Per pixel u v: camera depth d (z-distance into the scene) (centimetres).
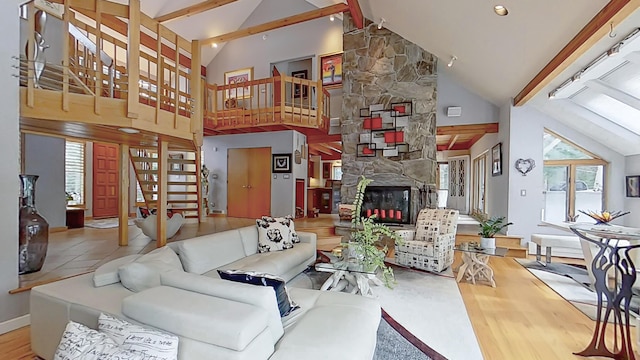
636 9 257
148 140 473
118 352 126
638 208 493
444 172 1212
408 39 628
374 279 371
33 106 305
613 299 221
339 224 648
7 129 273
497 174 653
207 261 307
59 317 195
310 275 403
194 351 137
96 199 813
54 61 386
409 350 231
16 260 275
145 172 627
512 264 480
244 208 819
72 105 323
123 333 135
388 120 659
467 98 666
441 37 507
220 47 934
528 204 559
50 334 201
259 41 895
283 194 779
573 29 316
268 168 795
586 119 493
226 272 193
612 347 236
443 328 266
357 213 349
